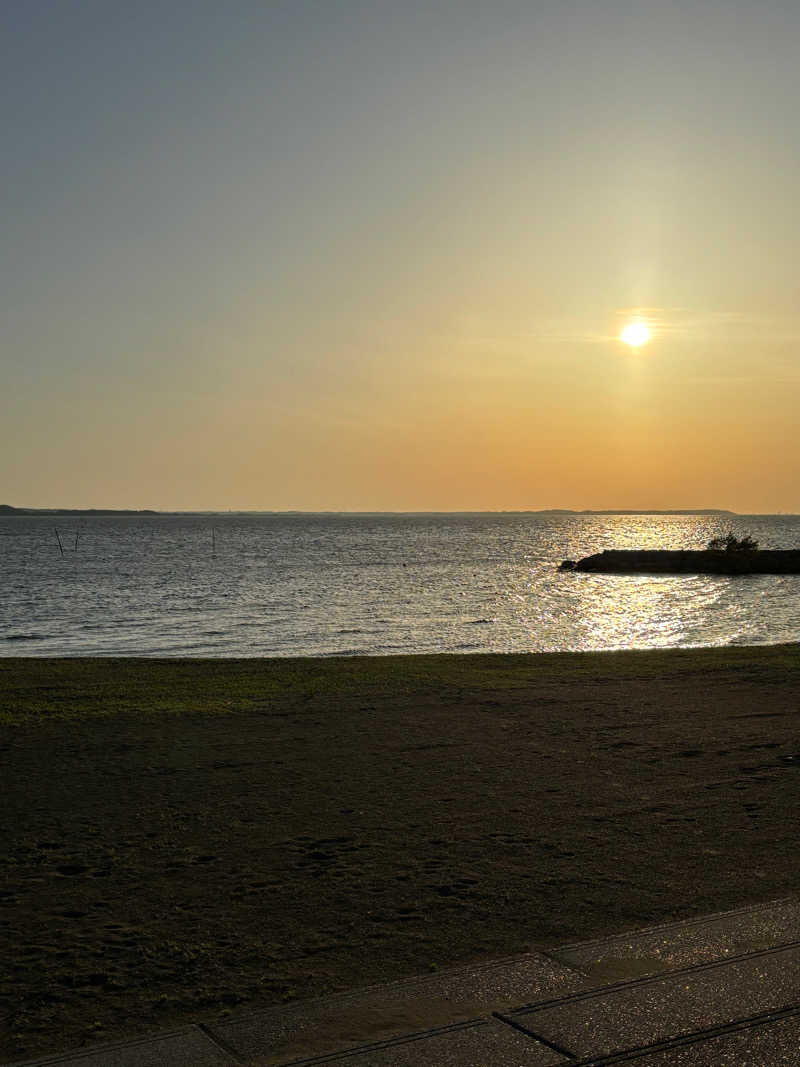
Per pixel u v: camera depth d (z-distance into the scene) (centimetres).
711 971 452
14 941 528
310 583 5612
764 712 1211
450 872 627
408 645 2783
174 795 832
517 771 907
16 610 3988
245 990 462
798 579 6162
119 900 588
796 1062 369
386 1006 429
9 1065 392
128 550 10950
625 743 1031
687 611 3928
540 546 12244
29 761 966
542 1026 401
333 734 1093
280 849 682
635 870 624
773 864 632
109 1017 439
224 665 1744
